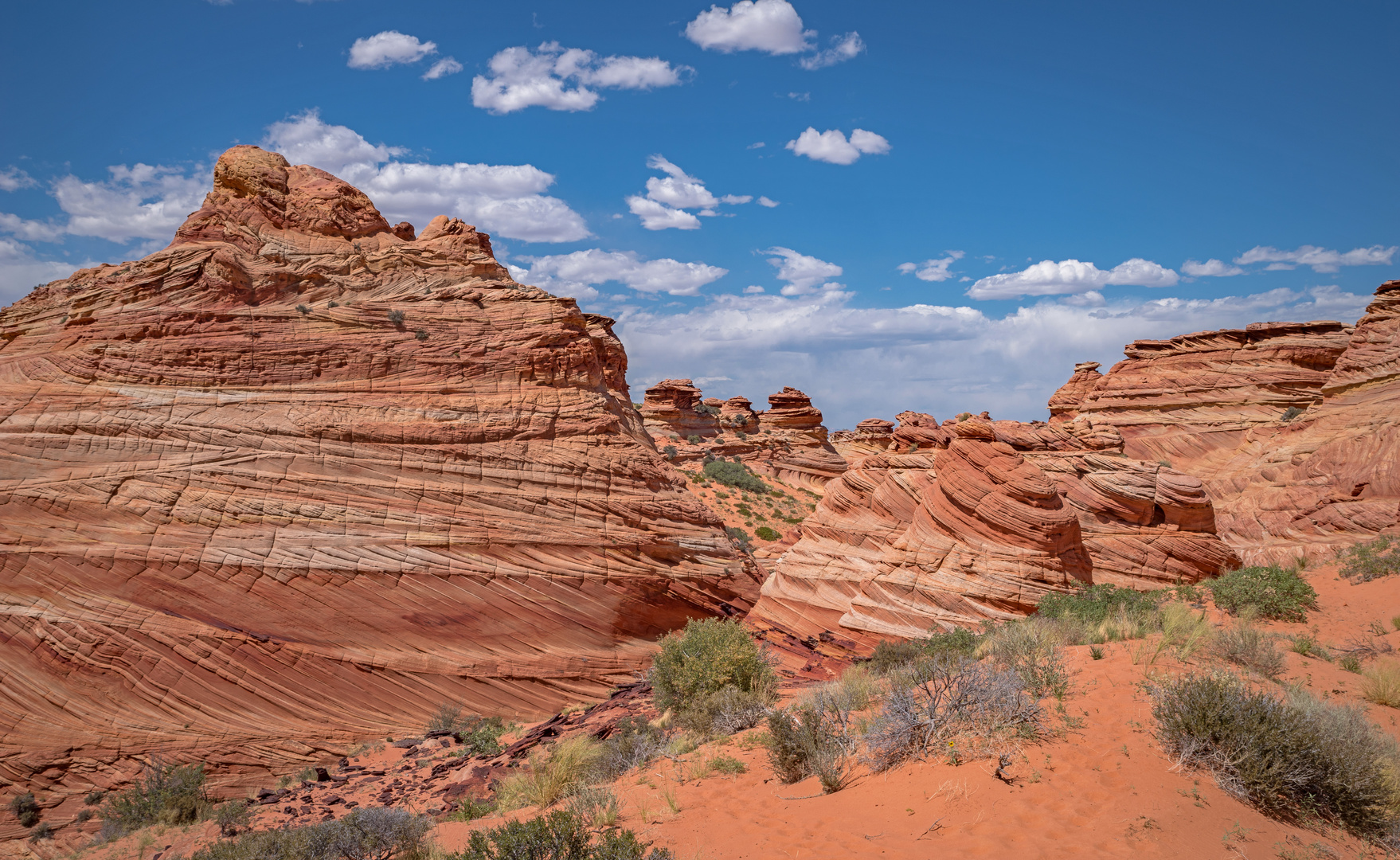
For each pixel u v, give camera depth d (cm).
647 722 1535
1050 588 2130
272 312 2653
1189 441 5178
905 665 1505
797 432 8612
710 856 718
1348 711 817
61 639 1988
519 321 2967
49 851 1736
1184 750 743
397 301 2894
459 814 1223
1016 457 2362
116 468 2242
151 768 1906
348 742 2119
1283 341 5288
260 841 1184
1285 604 1480
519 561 2530
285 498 2334
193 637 2062
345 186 3222
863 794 802
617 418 3053
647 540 2798
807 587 2731
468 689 2305
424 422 2617
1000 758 763
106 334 2467
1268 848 626
